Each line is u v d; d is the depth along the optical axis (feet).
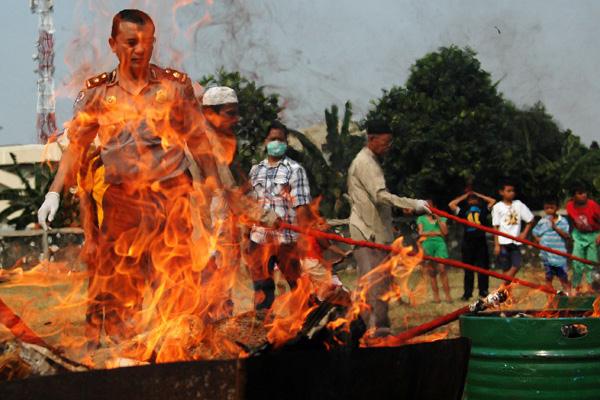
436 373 10.71
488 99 54.13
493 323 14.55
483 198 39.83
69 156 14.48
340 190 38.01
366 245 18.63
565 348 14.29
